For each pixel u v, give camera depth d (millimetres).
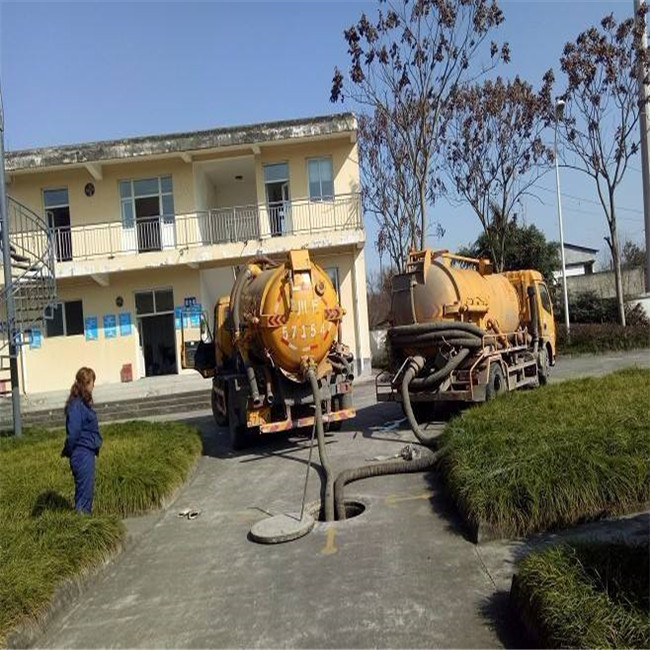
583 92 23203
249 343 10711
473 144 25672
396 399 11695
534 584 4250
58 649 4777
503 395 11055
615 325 25578
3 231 14305
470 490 6273
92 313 22469
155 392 20016
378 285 50031
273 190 22469
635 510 6086
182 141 21641
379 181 29969
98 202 22688
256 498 8289
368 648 4270
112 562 6473
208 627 4867
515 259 32281
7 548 5848
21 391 22234
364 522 6855
